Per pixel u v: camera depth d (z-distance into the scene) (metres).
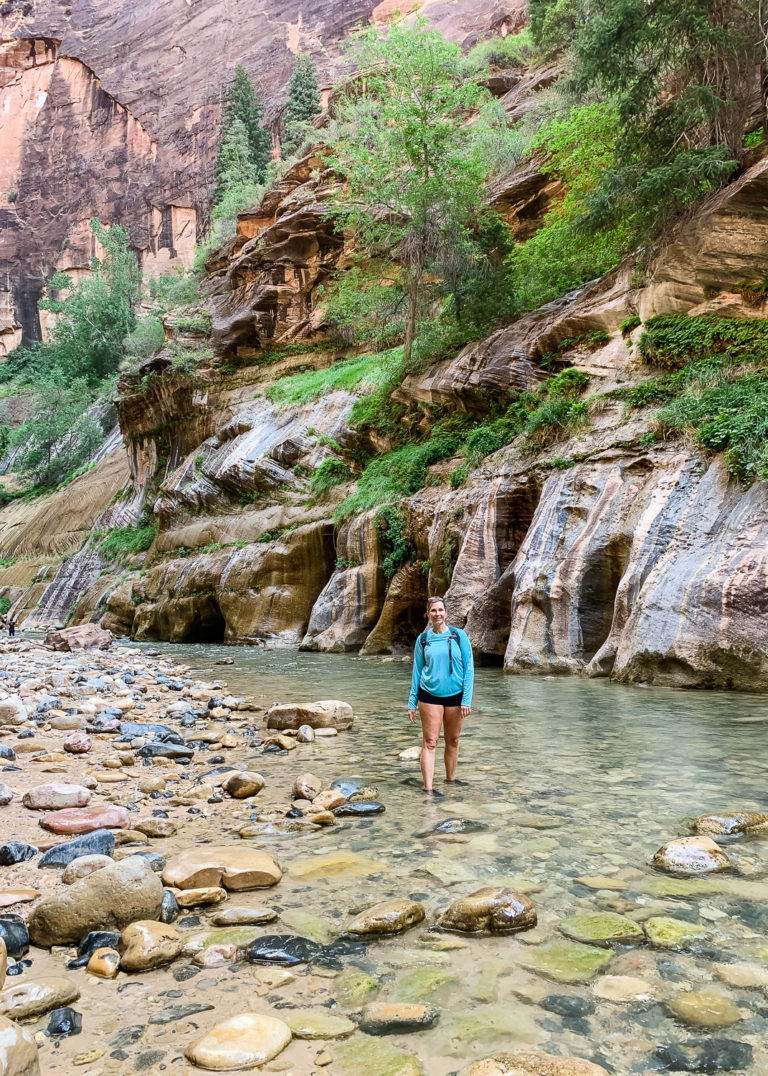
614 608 10.83
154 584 29.05
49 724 8.29
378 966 2.66
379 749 6.71
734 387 11.36
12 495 62.00
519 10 45.06
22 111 90.25
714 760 5.61
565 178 22.34
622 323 15.10
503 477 14.98
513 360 17.97
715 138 14.98
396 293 26.16
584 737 6.70
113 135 84.38
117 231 73.38
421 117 23.81
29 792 5.00
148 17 84.81
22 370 84.38
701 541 9.93
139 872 3.18
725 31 13.96
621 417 13.08
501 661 13.35
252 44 76.62
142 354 47.75
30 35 90.31
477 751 6.36
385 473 21.06
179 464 36.75
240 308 35.88
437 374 20.95
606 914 3.00
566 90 20.17
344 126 35.53
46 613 38.38
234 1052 2.09
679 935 2.78
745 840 3.87
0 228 86.69
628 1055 2.07
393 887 3.39
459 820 4.34
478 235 23.73
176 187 78.75
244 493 27.80
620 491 11.87
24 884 3.54
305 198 35.09
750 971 2.51
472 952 2.74
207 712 8.97
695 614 9.31
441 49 24.06
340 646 18.59
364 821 4.48
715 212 13.42
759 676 8.66
